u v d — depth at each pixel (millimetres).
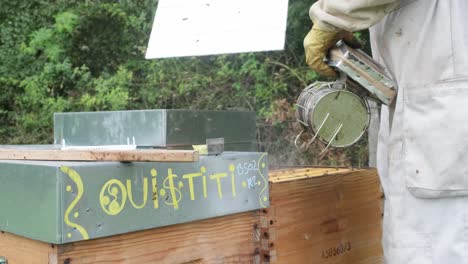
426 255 1651
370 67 1765
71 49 7539
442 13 1625
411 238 1680
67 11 7660
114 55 7496
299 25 5977
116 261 1365
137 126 1978
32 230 1298
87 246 1308
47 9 7953
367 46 5156
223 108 6371
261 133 5742
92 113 2104
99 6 7523
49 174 1247
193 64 6816
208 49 1896
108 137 2061
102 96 6832
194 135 2025
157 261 1455
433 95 1624
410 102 1686
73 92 7262
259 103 6223
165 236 1474
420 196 1650
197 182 1525
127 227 1362
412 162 1663
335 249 2098
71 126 2174
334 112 1769
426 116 1636
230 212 1621
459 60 1594
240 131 2244
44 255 1293
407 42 1709
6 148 1682
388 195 1796
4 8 7992
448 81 1602
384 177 2029
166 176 1449
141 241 1418
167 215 1450
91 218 1290
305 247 1952
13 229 1357
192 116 2018
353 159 5094
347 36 1804
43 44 7512
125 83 6957
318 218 2018
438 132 1603
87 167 1282
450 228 1622
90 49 7516
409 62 1695
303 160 5273
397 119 1732
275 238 1826
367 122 1824
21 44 7527
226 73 6414
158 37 2033
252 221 1736
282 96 6113
